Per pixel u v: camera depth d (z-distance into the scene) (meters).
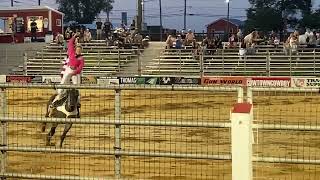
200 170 11.34
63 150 7.28
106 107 23.52
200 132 15.64
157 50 38.12
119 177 7.19
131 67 36.56
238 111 6.06
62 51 39.31
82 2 104.81
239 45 37.59
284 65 33.78
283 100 24.36
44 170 11.45
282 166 11.54
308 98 24.86
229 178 10.65
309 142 13.92
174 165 11.80
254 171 10.71
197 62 35.28
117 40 40.91
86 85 7.16
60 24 49.78
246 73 33.50
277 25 80.88
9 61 39.59
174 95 26.72
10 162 12.16
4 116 7.50
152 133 15.09
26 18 47.44
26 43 41.75
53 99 13.52
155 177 10.78
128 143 13.98
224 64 34.47
